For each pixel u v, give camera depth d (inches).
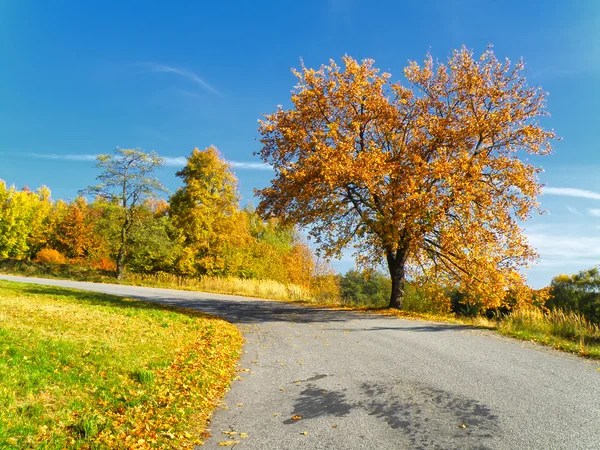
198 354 337.4
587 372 296.0
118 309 507.2
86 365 247.9
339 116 757.3
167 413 211.9
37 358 240.5
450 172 645.3
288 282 1840.6
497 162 678.5
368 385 270.8
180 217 1480.1
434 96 751.7
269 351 377.4
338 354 361.4
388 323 550.9
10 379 201.5
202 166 1457.9
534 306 632.4
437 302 820.0
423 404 233.9
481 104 719.7
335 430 200.5
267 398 250.2
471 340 420.8
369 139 775.1
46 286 743.7
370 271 860.0
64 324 346.6
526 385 265.6
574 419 210.4
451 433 195.5
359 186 732.7
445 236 661.3
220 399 249.1
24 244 1945.1
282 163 756.0
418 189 660.7
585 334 482.9
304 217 765.9
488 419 211.2
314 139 691.4
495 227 687.1
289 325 528.1
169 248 1337.4
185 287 1155.3
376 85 730.8
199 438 192.2
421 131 729.0
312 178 668.1
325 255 820.6
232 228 1517.0
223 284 1187.9
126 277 1315.2
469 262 683.4
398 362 328.8
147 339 350.6
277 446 183.8
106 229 1298.0
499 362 325.7
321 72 755.4
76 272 1354.6
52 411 184.5
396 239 646.5
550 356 347.6
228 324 525.3
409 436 192.9
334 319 589.0
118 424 188.7
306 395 254.2
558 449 178.4
